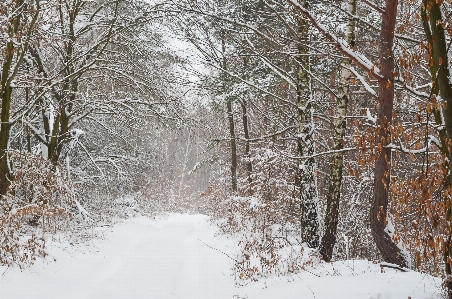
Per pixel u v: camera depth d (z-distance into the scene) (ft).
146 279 27.22
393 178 15.61
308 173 35.53
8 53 34.42
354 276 20.74
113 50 50.93
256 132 76.54
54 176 37.29
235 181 68.13
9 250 24.90
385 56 18.30
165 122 51.13
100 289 24.06
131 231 49.42
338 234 46.57
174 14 37.76
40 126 46.73
